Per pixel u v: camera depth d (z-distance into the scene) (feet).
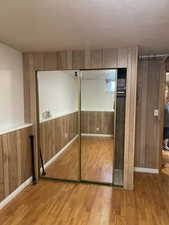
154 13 4.76
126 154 8.46
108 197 7.96
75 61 8.59
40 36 6.70
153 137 10.46
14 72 8.55
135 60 7.94
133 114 8.16
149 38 6.81
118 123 8.90
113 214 6.79
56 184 9.18
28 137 9.10
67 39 7.00
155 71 10.06
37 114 9.50
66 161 10.37
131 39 6.93
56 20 5.27
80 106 9.39
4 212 6.89
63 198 7.87
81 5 4.37
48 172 10.34
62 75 9.94
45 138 10.45
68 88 9.77
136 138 10.67
